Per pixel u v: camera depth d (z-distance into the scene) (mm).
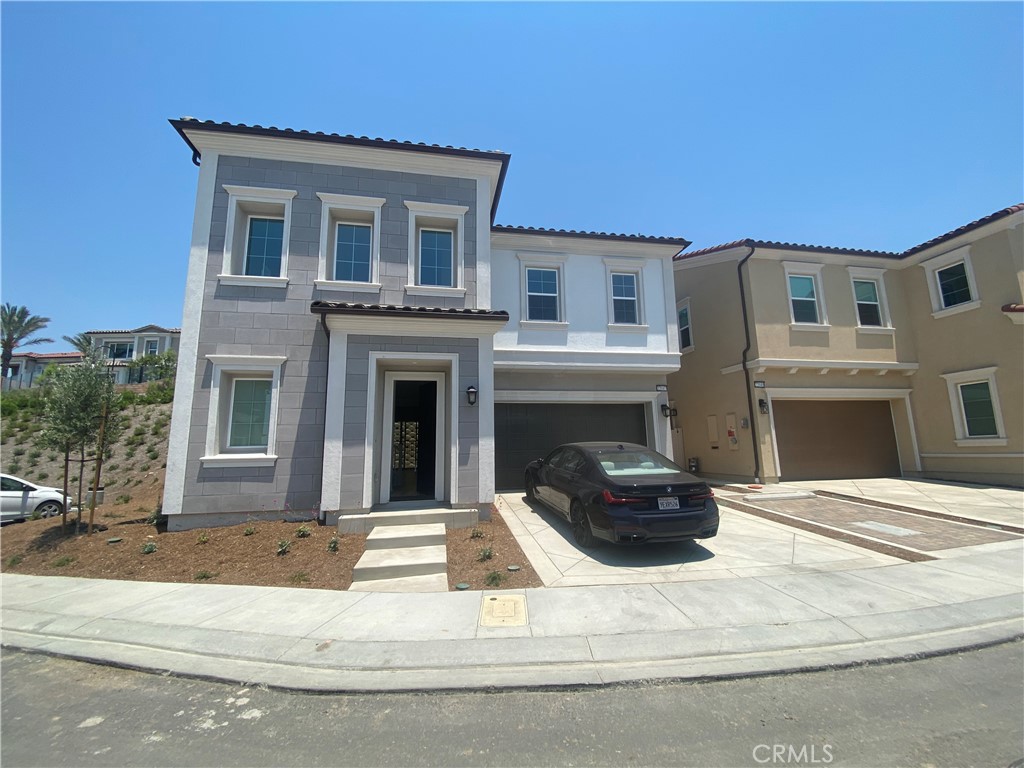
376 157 9773
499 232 11758
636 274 12750
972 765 2652
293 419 8555
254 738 2980
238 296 8789
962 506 9727
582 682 3541
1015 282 11867
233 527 7895
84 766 2713
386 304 9438
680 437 16469
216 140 9133
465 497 8234
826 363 13203
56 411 8000
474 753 2809
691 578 5750
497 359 11492
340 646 4125
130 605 5164
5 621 4809
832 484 12648
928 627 4402
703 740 2906
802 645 4082
